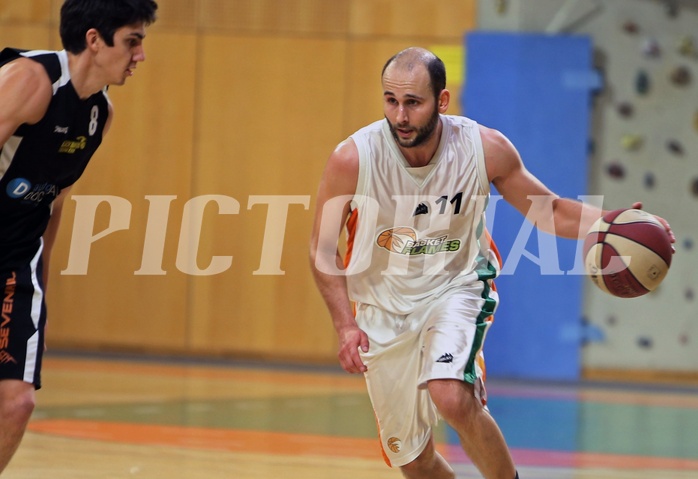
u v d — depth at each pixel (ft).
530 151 86.79
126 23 26.66
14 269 27.91
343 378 79.87
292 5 90.07
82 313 91.30
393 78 28.58
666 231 30.45
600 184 88.22
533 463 45.44
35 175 27.45
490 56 86.99
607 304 88.53
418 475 32.58
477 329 29.81
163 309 90.84
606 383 85.61
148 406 60.95
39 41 92.22
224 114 90.68
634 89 87.92
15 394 26.94
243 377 78.33
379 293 31.40
